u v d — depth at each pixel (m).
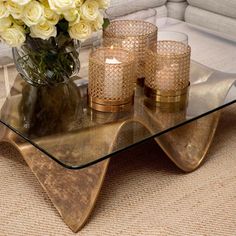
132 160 1.82
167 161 1.82
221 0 2.52
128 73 1.55
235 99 1.70
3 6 1.42
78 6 1.47
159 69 1.61
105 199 1.61
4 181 1.70
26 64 1.63
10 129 1.62
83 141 1.45
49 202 1.60
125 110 1.59
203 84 1.77
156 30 1.74
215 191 1.67
